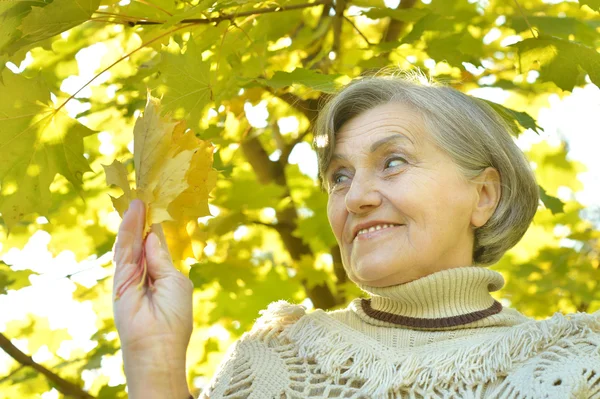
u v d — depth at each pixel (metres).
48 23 2.62
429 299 2.30
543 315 4.68
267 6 3.45
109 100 3.93
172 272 2.24
